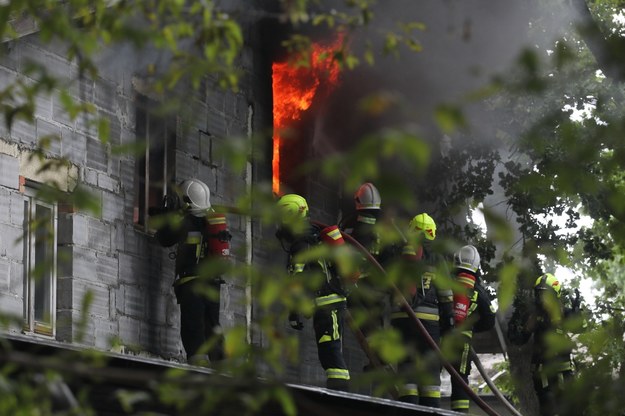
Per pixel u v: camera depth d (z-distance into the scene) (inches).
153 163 867.4
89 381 457.7
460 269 940.6
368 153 221.6
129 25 336.2
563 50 296.4
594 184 282.2
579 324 328.5
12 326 720.3
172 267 868.6
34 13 337.4
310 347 1022.4
